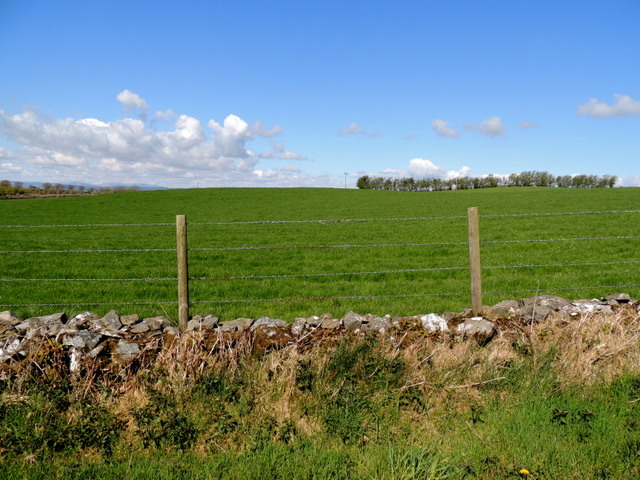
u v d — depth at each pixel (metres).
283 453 3.40
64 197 60.25
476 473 3.18
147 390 4.05
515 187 91.00
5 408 3.79
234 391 4.04
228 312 8.07
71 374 4.28
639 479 3.11
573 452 3.38
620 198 50.12
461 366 4.43
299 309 8.30
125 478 3.18
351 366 4.33
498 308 5.84
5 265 14.50
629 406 3.96
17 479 3.18
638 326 5.22
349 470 3.24
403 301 8.85
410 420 3.84
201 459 3.41
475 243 5.86
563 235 21.44
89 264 14.86
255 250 18.03
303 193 68.25
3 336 4.64
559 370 4.43
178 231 5.46
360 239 22.59
